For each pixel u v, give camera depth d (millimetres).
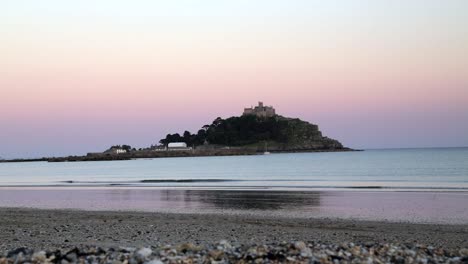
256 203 38531
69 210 35562
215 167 141000
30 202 43125
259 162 175875
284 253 11859
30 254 12430
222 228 24531
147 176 94688
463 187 52688
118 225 25781
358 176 79438
